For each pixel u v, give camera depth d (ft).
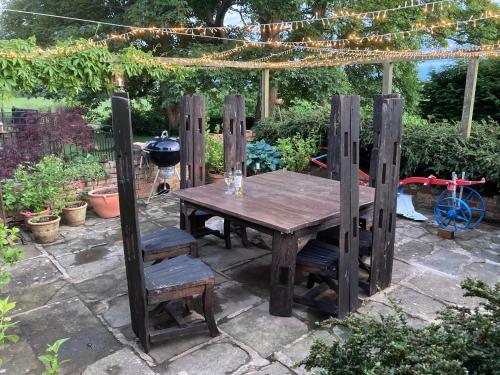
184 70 17.31
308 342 7.82
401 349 3.94
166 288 7.32
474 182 13.83
